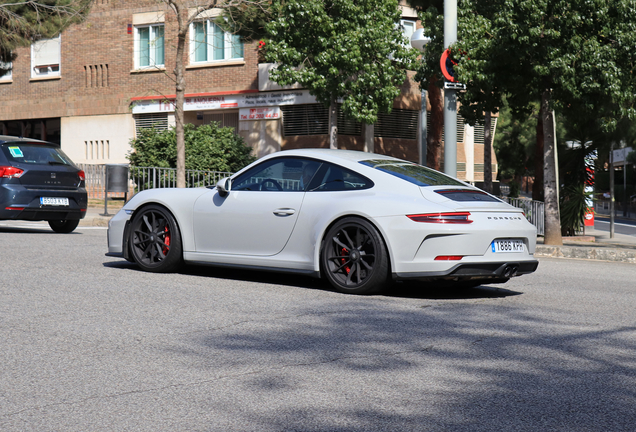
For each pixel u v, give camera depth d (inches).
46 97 1159.0
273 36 756.0
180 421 126.3
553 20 508.1
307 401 138.1
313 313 223.0
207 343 181.8
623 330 211.2
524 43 508.4
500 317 227.1
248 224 281.4
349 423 126.5
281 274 310.2
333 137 773.3
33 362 162.1
